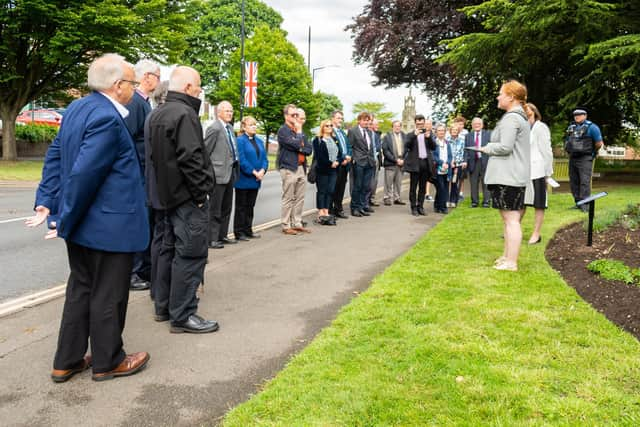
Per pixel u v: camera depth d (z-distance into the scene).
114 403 3.16
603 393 3.02
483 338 3.83
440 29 20.44
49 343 4.08
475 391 3.05
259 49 43.59
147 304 5.06
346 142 10.21
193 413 3.05
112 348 3.46
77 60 22.78
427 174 10.89
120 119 3.32
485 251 6.84
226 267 6.36
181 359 3.78
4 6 19.97
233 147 7.59
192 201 4.18
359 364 3.45
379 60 21.89
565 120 19.61
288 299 5.14
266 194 15.41
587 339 3.78
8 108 23.19
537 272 5.67
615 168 25.95
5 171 19.11
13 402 3.17
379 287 5.16
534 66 19.61
